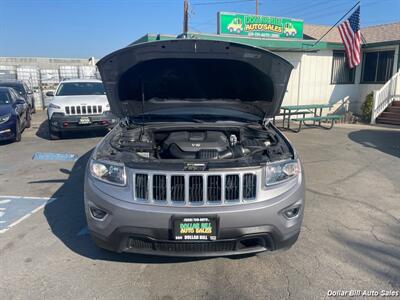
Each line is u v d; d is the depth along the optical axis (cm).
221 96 392
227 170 244
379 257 297
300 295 246
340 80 1302
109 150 294
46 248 310
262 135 355
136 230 244
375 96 1153
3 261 288
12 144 808
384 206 415
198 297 245
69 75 1958
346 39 1091
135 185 247
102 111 838
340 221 371
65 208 404
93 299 241
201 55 325
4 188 479
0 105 841
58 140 851
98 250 306
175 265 284
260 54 319
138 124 376
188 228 241
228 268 280
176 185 244
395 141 836
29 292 247
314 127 1062
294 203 260
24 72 1864
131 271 275
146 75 354
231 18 1130
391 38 1341
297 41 1120
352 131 992
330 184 498
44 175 543
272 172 257
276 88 350
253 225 245
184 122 378
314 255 300
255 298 244
